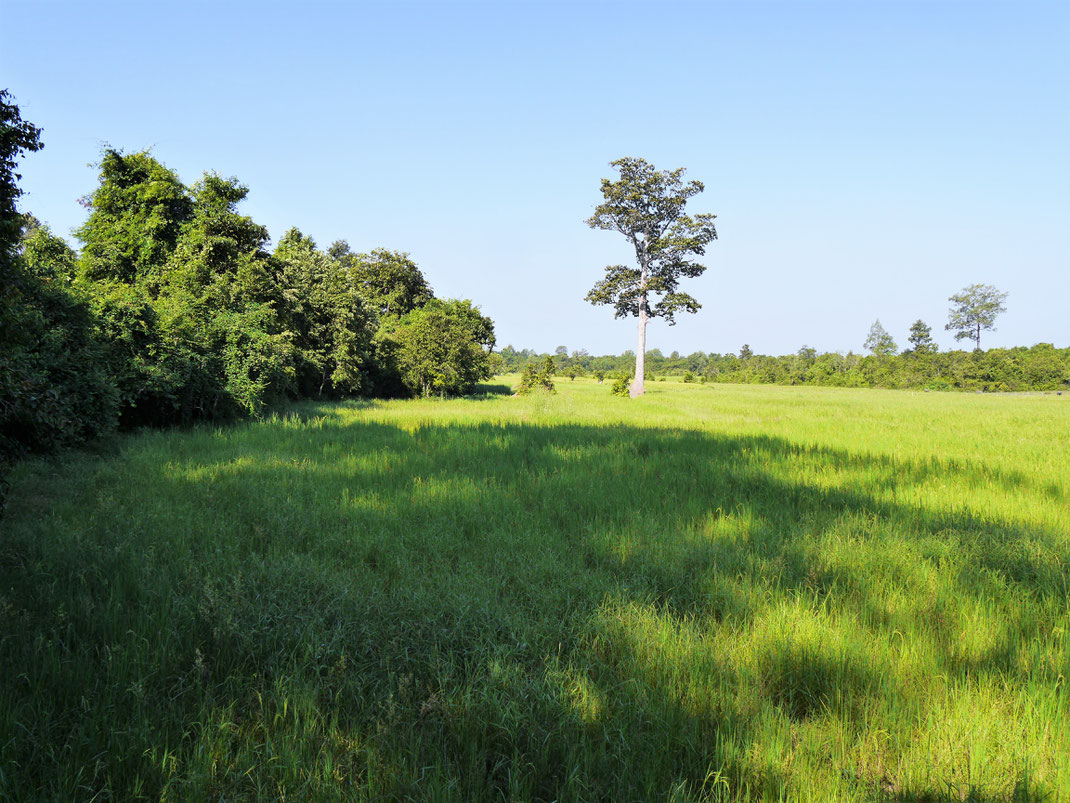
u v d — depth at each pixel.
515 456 12.26
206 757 2.98
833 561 6.09
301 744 3.11
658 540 6.77
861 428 19.97
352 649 4.23
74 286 15.65
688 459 12.27
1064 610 5.12
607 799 2.93
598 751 3.15
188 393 16.70
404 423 19.02
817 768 3.12
